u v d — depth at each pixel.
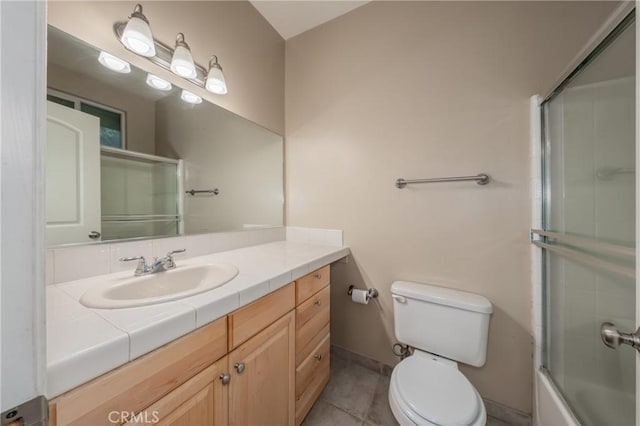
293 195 1.84
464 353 1.15
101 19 0.92
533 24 1.14
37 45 0.31
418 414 0.85
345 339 1.65
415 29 1.40
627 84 0.67
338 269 1.65
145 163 1.08
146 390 0.53
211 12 1.34
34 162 0.30
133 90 1.04
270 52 1.75
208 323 0.67
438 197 1.34
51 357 0.41
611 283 0.76
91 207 0.91
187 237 1.24
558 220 1.03
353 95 1.60
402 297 1.29
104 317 0.57
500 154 1.20
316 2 1.55
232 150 1.48
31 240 0.30
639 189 0.50
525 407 1.17
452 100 1.30
